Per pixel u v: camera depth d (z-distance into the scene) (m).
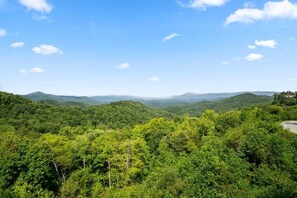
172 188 44.50
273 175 40.09
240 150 50.69
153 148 85.88
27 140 71.31
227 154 49.84
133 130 98.44
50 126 125.00
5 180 54.53
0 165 55.72
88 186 65.12
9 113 141.00
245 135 54.78
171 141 84.50
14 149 62.50
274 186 37.56
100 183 67.19
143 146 78.50
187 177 46.41
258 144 47.72
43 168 59.88
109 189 65.06
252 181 42.88
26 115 143.00
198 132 87.88
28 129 116.31
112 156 73.69
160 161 75.44
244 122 80.94
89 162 72.88
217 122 88.88
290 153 45.34
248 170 44.94
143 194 51.44
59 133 113.12
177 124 106.38
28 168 59.00
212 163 44.31
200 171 44.84
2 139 70.06
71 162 70.12
